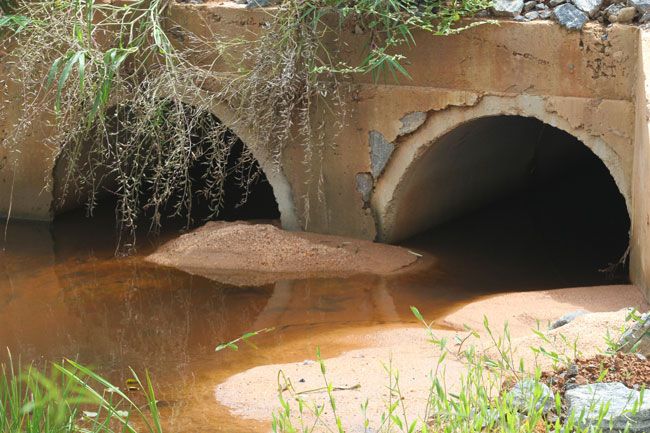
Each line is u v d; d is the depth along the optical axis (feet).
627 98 26.40
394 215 30.68
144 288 28.53
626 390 16.51
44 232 33.78
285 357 22.72
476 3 27.91
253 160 31.40
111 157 35.37
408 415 17.93
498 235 32.48
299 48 29.48
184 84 30.37
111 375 22.31
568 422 14.79
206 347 23.95
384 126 29.81
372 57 29.25
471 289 27.61
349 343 23.31
